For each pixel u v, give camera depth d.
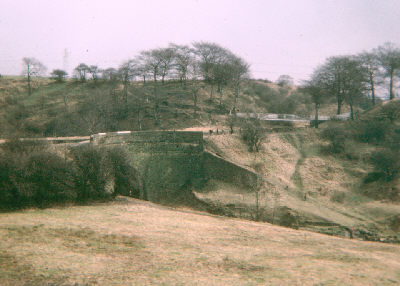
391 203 59.12
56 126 93.38
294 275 25.83
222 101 119.50
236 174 64.25
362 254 33.06
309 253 32.50
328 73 99.00
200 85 130.50
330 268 27.86
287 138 81.56
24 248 28.45
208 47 126.81
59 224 36.22
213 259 28.92
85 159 49.59
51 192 46.06
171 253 29.89
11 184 43.69
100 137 59.28
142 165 63.78
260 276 25.47
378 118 88.69
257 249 32.75
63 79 133.50
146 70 119.25
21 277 23.03
